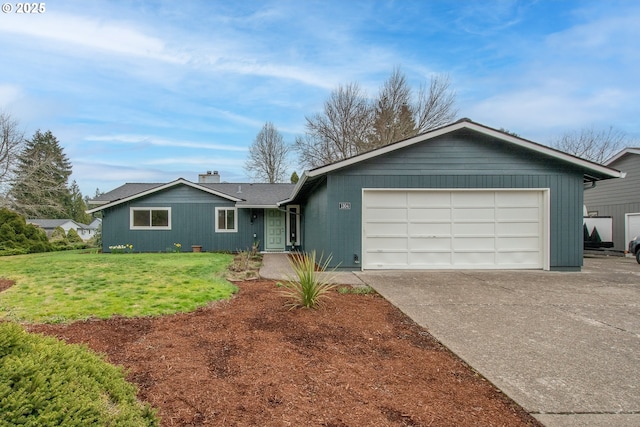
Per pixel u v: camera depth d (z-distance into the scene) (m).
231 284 6.97
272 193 17.48
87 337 3.85
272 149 33.28
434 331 4.34
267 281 7.61
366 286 6.92
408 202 9.05
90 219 46.88
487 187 9.06
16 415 1.49
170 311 4.90
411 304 5.60
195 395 2.68
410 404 2.63
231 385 2.85
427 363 3.41
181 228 15.29
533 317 4.95
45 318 4.49
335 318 4.72
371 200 9.02
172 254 13.62
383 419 2.42
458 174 9.04
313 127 27.08
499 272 8.77
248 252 14.07
